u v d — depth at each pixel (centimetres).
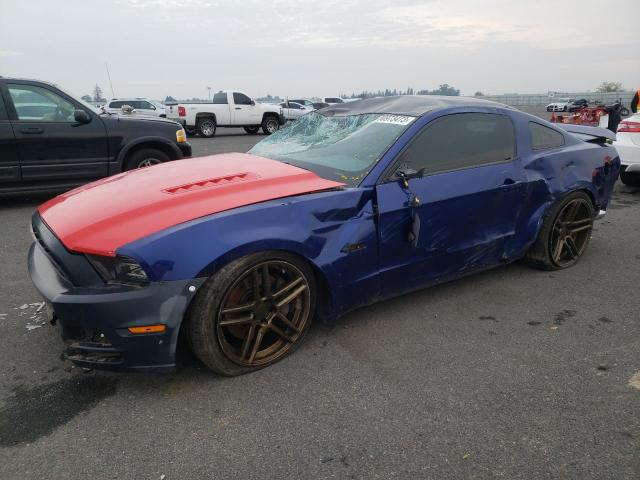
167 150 732
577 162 396
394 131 314
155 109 2488
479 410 231
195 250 227
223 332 248
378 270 296
